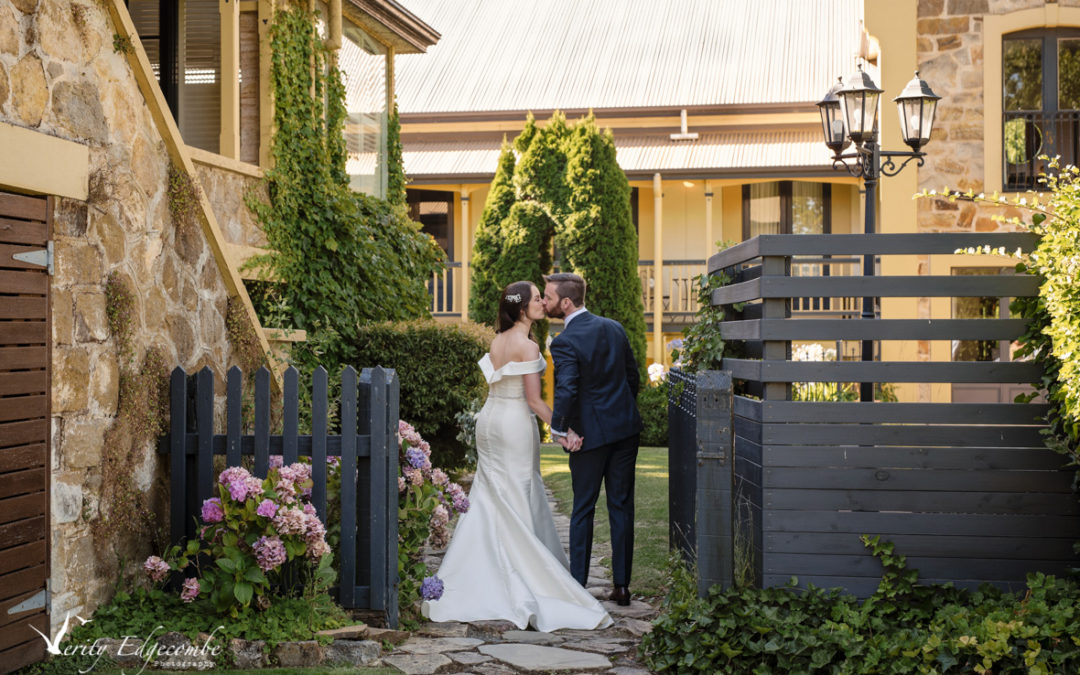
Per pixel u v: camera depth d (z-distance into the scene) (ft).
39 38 14.30
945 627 14.23
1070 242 14.11
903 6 44.39
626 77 75.92
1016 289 15.31
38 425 14.16
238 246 26.86
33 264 14.08
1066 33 44.65
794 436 15.46
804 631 14.52
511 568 18.43
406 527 18.24
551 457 42.73
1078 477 14.79
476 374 32.17
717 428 15.34
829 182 70.49
